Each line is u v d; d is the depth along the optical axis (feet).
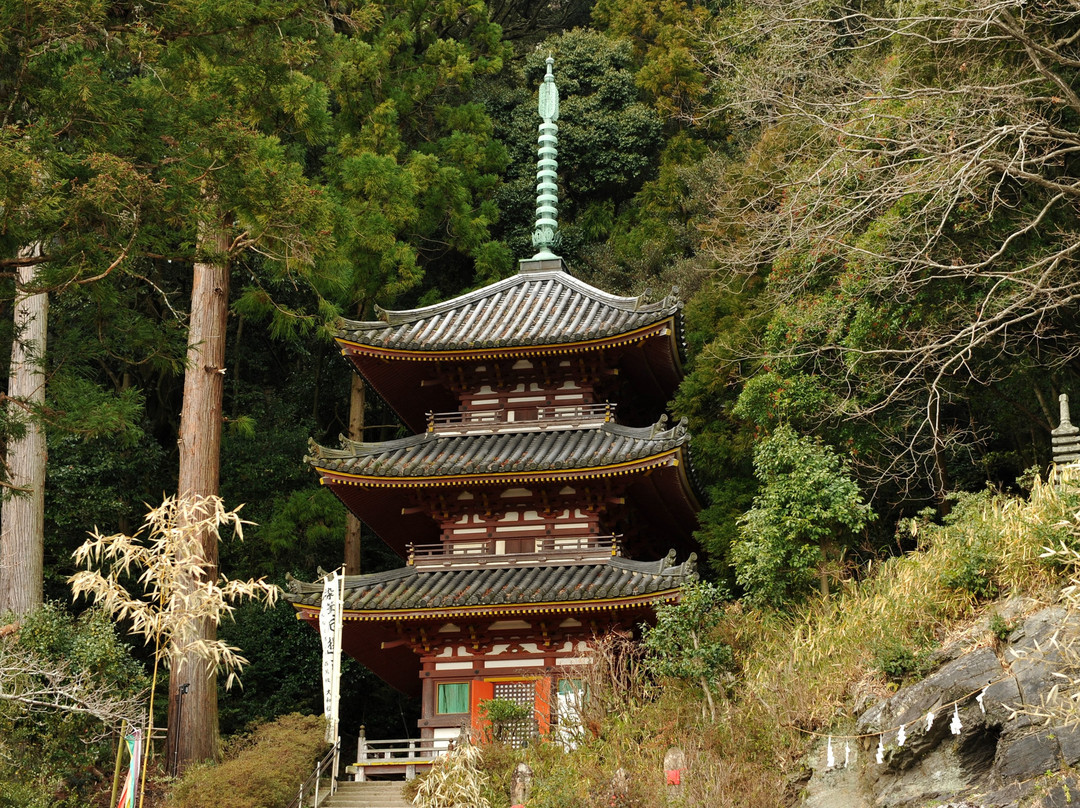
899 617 53.11
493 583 69.56
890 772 46.65
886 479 74.74
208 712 70.44
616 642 66.49
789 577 63.16
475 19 132.98
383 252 100.12
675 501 76.54
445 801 55.67
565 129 127.13
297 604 69.92
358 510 77.00
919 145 57.41
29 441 78.64
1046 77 57.11
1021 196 65.92
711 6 137.39
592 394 76.79
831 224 61.46
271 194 51.93
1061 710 36.52
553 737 60.54
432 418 76.84
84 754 64.64
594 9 144.36
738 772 50.24
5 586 76.18
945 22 62.13
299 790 57.31
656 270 113.39
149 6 51.70
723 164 112.16
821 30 68.08
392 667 77.30
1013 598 49.83
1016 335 69.26
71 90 45.21
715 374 82.33
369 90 110.83
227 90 57.98
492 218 112.98
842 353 68.64
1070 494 49.78
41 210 42.14
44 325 79.36
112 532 95.91
